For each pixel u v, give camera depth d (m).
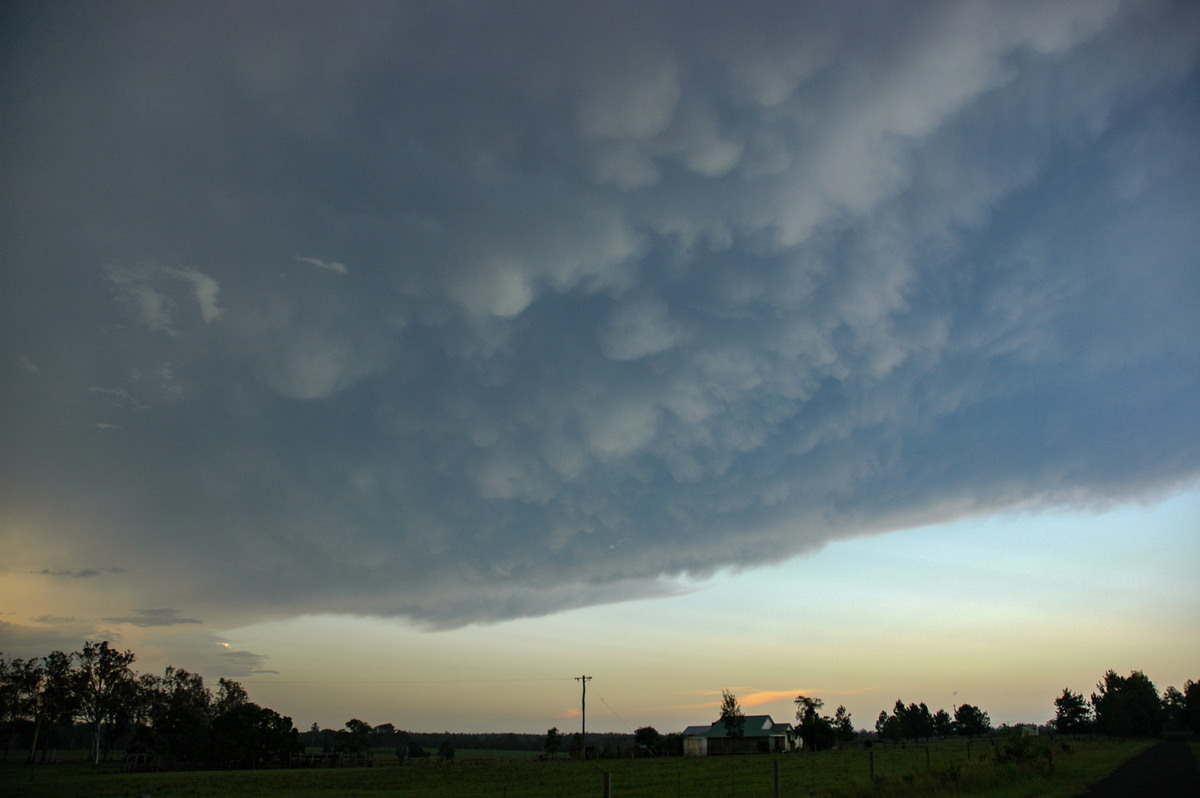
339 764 99.31
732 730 116.19
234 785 54.25
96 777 67.75
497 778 56.94
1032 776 31.58
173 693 114.69
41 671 102.75
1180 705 153.12
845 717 156.75
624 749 111.81
